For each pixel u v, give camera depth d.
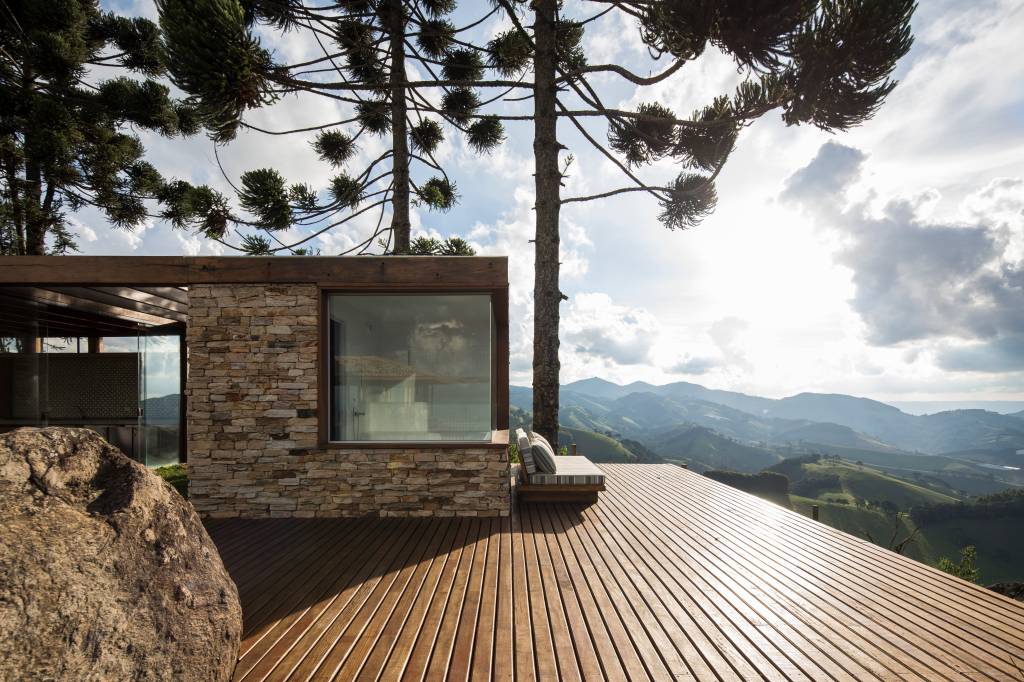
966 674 2.24
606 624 2.69
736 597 3.07
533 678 2.18
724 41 6.99
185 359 8.80
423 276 5.00
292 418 5.00
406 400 5.15
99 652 1.59
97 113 11.77
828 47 6.83
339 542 4.14
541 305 8.30
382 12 10.02
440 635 2.55
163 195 12.48
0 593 1.45
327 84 8.01
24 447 1.91
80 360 9.40
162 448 8.47
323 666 2.26
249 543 4.11
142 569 1.89
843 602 3.01
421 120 11.08
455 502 4.97
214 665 1.97
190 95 6.42
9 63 11.17
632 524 4.73
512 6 8.73
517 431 6.26
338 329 5.17
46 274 4.85
